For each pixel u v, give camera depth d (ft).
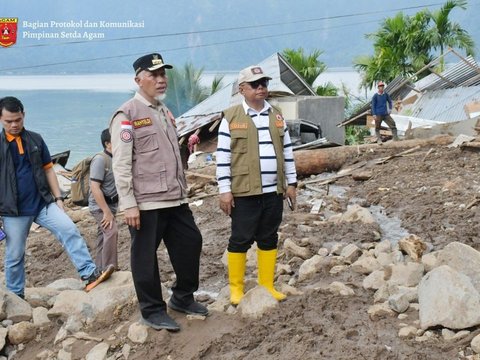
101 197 21.09
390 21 96.43
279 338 15.01
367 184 33.99
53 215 19.51
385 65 95.71
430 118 72.02
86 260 19.62
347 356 13.75
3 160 18.92
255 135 16.47
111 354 16.24
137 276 15.94
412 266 18.07
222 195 16.61
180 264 16.48
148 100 15.64
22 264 19.85
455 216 25.00
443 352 13.85
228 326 16.26
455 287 14.89
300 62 106.73
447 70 75.20
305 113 74.74
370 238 23.82
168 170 15.58
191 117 78.89
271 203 16.83
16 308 18.76
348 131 94.99
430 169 34.40
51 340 17.92
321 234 24.73
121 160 15.14
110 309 17.97
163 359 15.52
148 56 15.52
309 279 19.89
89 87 635.25
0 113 18.72
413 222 25.40
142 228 15.60
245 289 18.53
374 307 16.10
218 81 120.98
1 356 17.75
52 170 20.02
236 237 16.92
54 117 281.95
